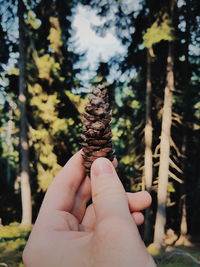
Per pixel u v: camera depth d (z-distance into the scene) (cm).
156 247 1641
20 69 2061
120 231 150
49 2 2100
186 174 2223
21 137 2078
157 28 1581
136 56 2069
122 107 2097
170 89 1806
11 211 2434
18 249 1393
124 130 2148
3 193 2675
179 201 2302
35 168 2252
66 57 2230
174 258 1363
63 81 2166
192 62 2048
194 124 2153
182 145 2131
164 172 1759
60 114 2180
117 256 145
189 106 2100
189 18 1916
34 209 2375
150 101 1961
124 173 2270
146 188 1908
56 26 2141
